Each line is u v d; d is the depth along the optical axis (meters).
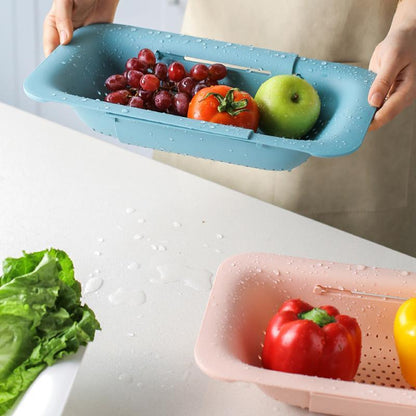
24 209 1.24
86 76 1.32
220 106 1.21
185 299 1.05
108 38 1.38
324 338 0.84
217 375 0.77
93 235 1.18
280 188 1.70
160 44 1.37
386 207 1.78
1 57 2.74
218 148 1.14
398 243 1.85
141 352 0.94
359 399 0.75
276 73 1.34
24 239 1.15
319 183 1.70
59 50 1.31
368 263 1.17
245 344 0.88
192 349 0.96
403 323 0.88
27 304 0.82
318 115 1.28
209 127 1.10
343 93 1.29
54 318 0.83
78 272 1.08
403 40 1.29
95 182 1.34
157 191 1.33
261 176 1.70
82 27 1.39
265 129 1.28
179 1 2.41
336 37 1.62
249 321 0.91
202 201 1.32
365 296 0.96
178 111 1.27
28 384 0.79
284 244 1.21
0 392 0.77
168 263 1.12
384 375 0.92
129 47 1.38
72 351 0.81
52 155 1.43
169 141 1.16
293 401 0.82
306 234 1.24
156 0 2.45
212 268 1.12
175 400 0.87
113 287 1.06
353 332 0.87
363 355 0.95
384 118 1.27
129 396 0.87
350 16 1.60
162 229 1.22
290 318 0.87
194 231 1.22
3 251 1.12
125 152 1.47
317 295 0.96
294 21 1.61
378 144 1.71
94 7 1.44
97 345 0.95
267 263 0.97
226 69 1.33
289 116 1.25
